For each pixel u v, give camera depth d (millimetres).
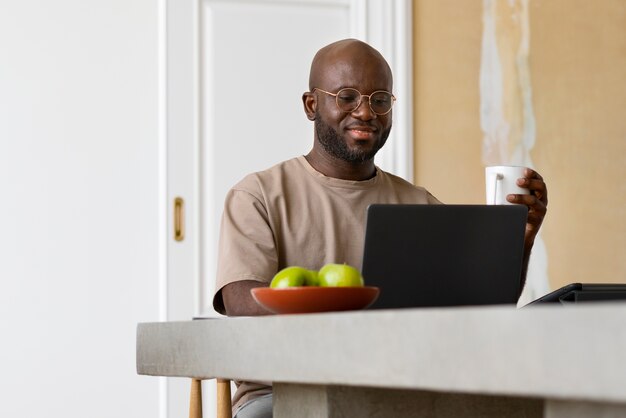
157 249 4391
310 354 1403
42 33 4359
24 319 4266
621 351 936
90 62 4395
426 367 1182
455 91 4461
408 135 4371
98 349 4312
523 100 4543
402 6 4402
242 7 4297
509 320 1065
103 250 4348
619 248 4598
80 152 4359
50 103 4348
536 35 4570
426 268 2027
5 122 4309
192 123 4207
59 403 4262
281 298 1668
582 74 4613
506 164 4504
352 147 2859
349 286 1669
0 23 4328
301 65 4340
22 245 4285
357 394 1721
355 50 2881
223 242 2746
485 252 2080
